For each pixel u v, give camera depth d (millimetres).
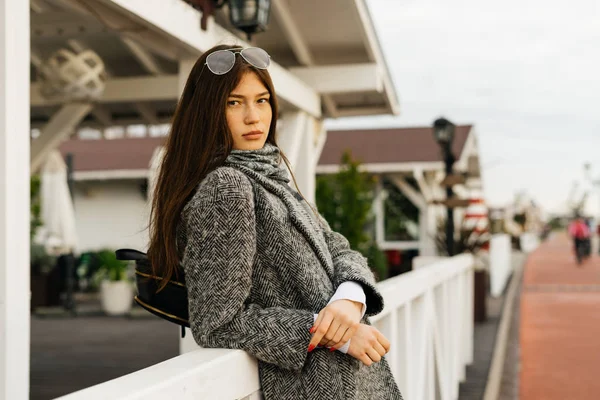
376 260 9672
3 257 2191
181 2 3764
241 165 1605
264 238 1566
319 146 7844
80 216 16141
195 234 1493
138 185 16000
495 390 6223
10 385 2189
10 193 2219
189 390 1294
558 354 8297
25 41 2303
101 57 7109
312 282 1581
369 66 6230
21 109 2279
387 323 2941
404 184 15242
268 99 1704
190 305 1530
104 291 10781
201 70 1675
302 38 6262
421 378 3783
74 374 6324
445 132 9609
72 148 17953
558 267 24688
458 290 6262
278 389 1600
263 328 1503
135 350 7629
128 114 8266
